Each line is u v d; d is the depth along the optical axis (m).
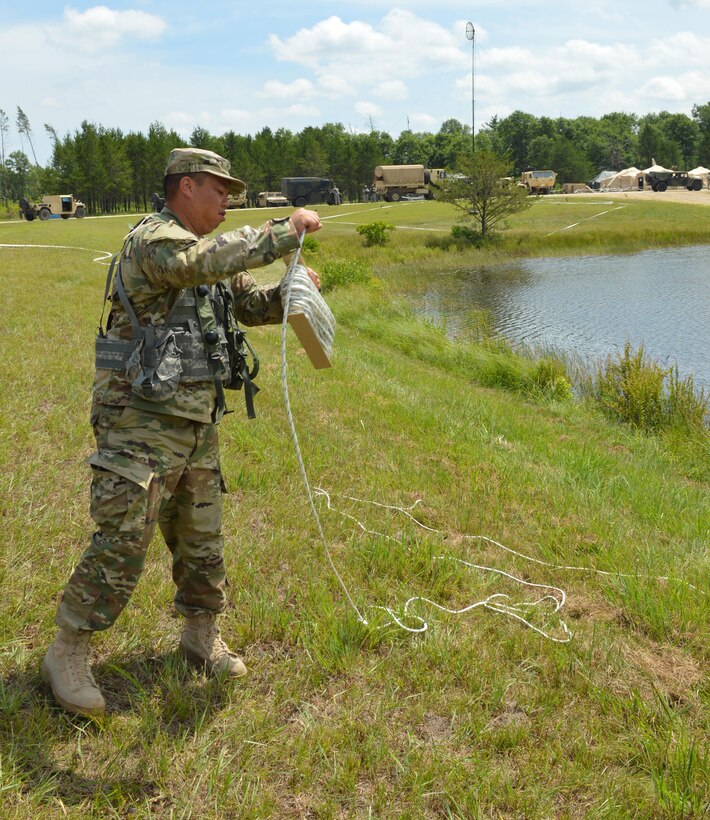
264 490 4.80
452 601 3.76
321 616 3.33
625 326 18.34
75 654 2.53
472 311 20.25
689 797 2.43
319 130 92.25
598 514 5.32
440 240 36.97
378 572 3.94
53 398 6.36
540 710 2.86
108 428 2.47
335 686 2.92
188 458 2.56
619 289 24.41
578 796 2.46
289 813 2.30
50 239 33.62
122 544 2.42
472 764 2.54
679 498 6.33
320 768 2.46
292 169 84.69
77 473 4.71
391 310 17.69
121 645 2.97
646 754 2.62
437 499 5.17
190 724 2.63
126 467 2.39
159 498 2.45
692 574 4.27
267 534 4.15
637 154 129.88
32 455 4.91
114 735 2.47
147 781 2.34
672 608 3.72
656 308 20.75
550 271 29.45
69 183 71.94
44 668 2.57
